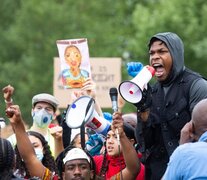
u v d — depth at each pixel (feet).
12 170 30.01
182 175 28.78
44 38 123.34
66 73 37.29
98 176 33.63
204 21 89.40
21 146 33.76
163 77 33.78
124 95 33.27
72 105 34.58
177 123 33.58
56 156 35.78
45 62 119.65
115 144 34.12
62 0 131.54
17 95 109.50
